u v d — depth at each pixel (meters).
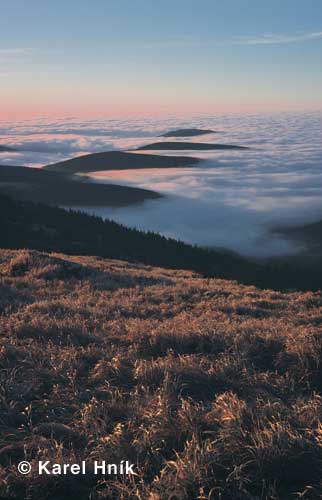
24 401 5.01
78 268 18.41
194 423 4.31
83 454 3.96
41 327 8.10
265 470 3.61
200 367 5.94
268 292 16.84
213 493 3.40
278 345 7.02
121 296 13.66
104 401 4.96
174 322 9.32
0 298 11.91
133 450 3.96
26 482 3.56
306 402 5.00
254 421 4.26
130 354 6.80
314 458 3.73
